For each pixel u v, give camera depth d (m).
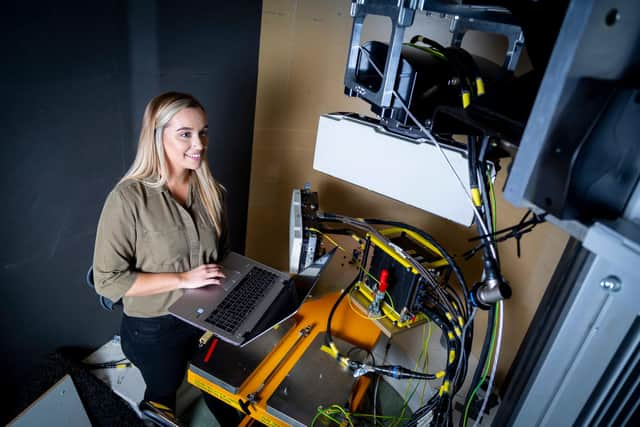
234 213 2.41
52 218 1.58
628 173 0.50
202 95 1.93
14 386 1.70
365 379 1.56
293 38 2.05
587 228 0.49
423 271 1.41
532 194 0.52
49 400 1.63
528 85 0.74
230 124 2.13
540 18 0.68
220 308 1.31
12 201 1.43
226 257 1.56
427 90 1.01
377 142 1.11
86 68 1.48
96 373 1.92
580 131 0.46
